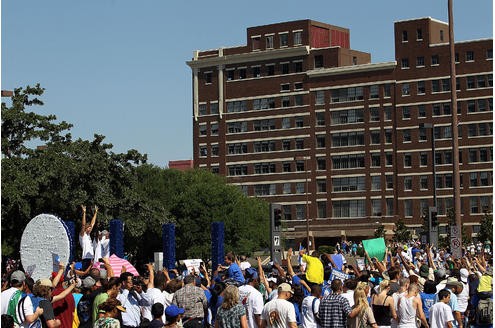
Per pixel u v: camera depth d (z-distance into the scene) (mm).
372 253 32781
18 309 17859
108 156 64812
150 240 88000
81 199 59531
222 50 166125
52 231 24094
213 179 114250
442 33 154125
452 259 37594
